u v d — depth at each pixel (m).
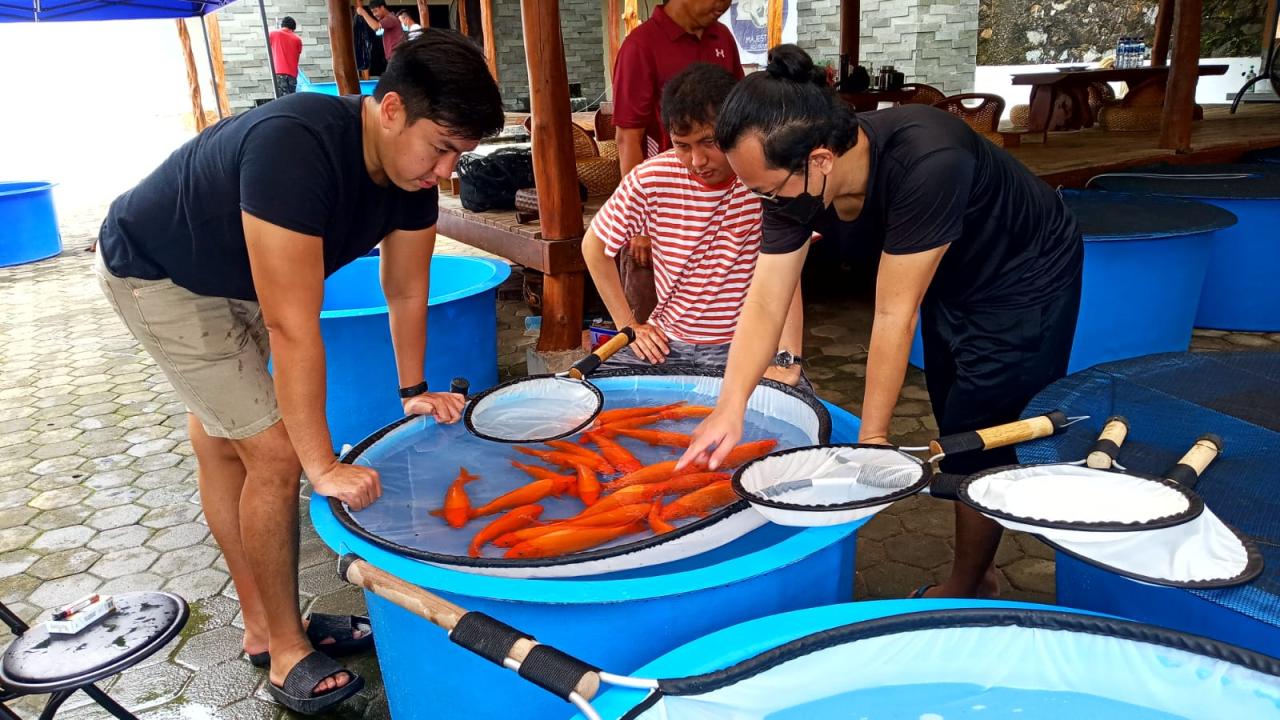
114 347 5.42
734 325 2.54
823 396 4.05
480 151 8.70
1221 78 9.85
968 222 1.81
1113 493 1.29
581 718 1.15
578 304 4.10
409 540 1.63
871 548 2.78
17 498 3.43
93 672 1.41
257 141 1.65
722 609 1.48
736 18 12.86
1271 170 4.98
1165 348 3.89
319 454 1.77
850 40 7.40
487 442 2.09
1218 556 1.17
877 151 1.64
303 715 2.15
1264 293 4.49
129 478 3.57
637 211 2.44
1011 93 10.97
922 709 1.21
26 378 4.89
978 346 2.04
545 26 3.69
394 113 1.64
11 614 1.64
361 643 2.35
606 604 1.41
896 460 1.54
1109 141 6.37
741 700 1.20
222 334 1.90
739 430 1.73
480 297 3.60
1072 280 2.00
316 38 14.33
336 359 3.30
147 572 2.86
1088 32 10.59
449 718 1.63
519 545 1.54
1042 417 1.58
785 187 1.56
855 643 1.26
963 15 10.76
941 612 1.29
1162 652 1.19
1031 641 1.27
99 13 6.31
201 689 2.28
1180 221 3.71
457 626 1.21
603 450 1.97
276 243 1.64
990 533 2.12
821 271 6.12
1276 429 1.57
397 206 1.95
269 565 2.04
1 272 7.70
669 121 2.01
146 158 15.42
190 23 16.22
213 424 1.93
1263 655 1.13
